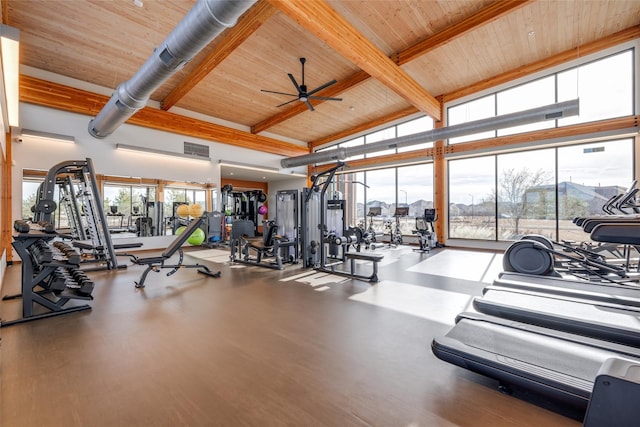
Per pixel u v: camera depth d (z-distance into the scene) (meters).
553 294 2.64
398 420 1.43
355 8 4.59
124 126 6.78
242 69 6.14
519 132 6.77
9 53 2.93
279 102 7.77
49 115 5.75
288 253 6.03
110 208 6.71
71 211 5.96
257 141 9.25
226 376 1.82
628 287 2.79
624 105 5.61
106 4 4.28
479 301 2.45
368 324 2.64
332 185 7.47
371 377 1.80
